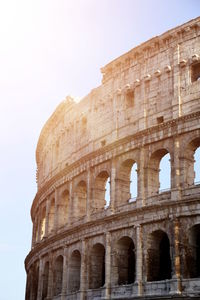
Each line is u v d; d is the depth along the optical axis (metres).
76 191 88.62
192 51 73.81
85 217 82.00
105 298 71.94
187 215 64.88
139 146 74.88
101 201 82.75
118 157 78.75
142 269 68.31
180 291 62.28
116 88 84.19
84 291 77.81
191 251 63.81
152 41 78.94
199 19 73.75
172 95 73.88
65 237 86.81
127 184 78.25
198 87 71.06
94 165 83.19
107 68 86.94
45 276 95.56
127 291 69.50
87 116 90.25
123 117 80.75
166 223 67.06
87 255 79.50
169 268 72.00
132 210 71.25
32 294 102.12
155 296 64.06
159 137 72.31
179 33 76.06
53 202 99.69
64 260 85.69
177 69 74.31
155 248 69.38
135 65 81.81
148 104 77.00
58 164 98.94
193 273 63.16
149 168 73.38
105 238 75.56
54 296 87.69
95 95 89.12
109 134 82.69
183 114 71.44
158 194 70.25
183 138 69.62
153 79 77.50
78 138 92.25
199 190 65.69
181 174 68.19
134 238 70.81
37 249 100.12
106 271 73.56
